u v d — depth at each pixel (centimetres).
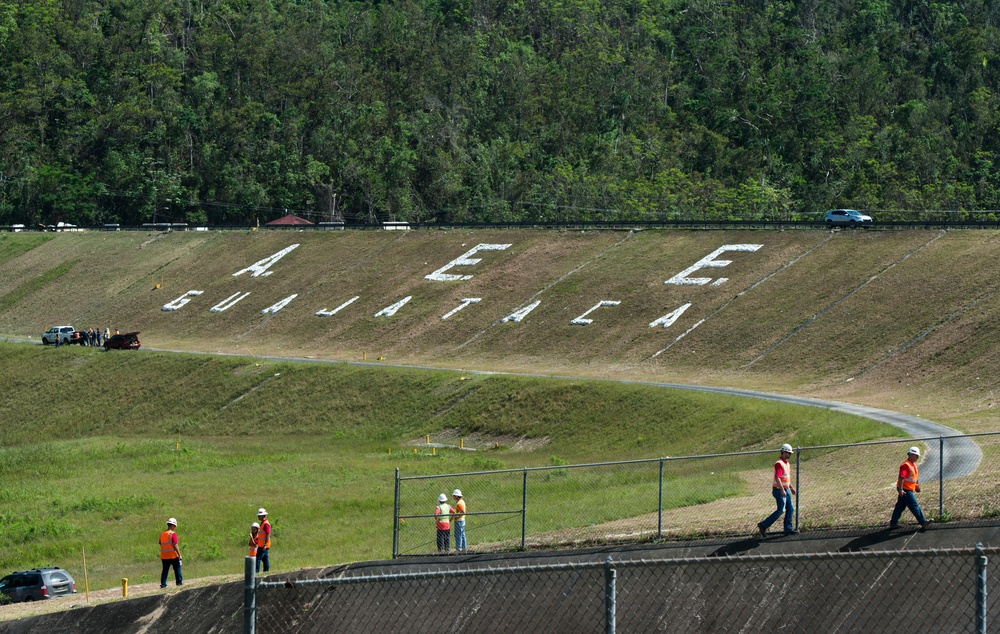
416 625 3441
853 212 15325
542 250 17312
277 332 16875
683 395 10481
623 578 3541
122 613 3881
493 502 6606
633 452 9675
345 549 6181
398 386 12588
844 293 13200
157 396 14038
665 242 16438
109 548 6788
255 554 5131
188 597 3856
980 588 2402
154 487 8669
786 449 4216
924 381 10512
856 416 8956
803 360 11912
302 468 9469
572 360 13588
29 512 7800
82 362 15662
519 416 11175
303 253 19750
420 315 16150
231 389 13612
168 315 18725
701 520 4750
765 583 3478
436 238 18862
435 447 10956
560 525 5356
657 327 13875
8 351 16700
